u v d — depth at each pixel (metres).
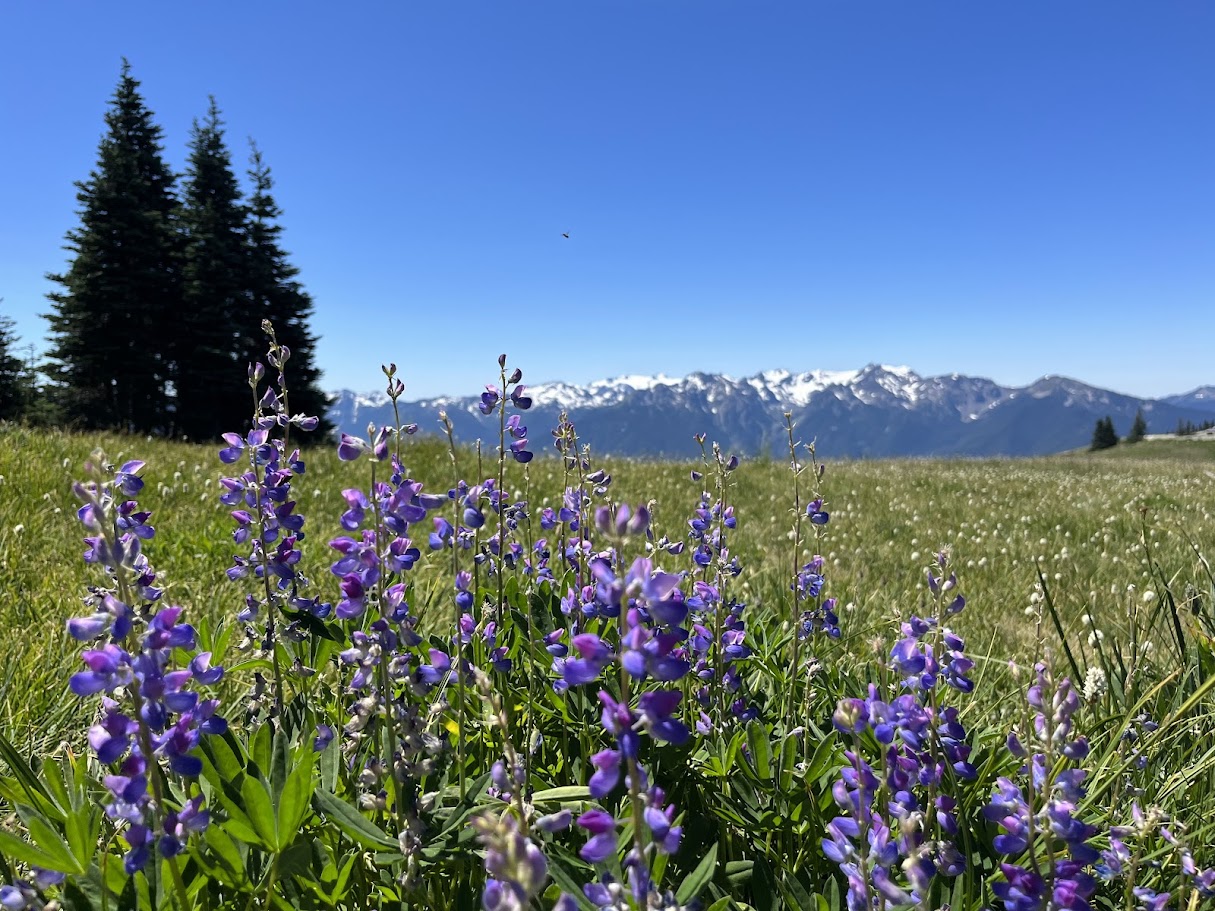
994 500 11.02
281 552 2.45
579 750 2.53
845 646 3.95
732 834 2.20
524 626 2.69
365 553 1.83
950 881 1.90
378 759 1.85
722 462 3.10
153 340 37.44
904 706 1.86
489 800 1.88
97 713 2.02
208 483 7.28
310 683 2.70
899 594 5.47
